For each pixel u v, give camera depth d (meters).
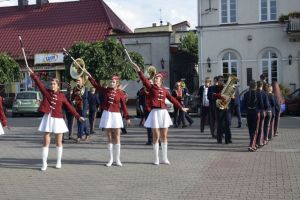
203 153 12.26
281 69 30.67
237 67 31.52
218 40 31.73
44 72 38.84
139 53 34.34
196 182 8.79
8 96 39.31
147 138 15.62
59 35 41.12
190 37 42.53
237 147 13.27
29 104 28.39
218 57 31.78
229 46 31.52
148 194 7.94
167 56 35.66
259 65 31.08
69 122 15.18
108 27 40.00
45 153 10.28
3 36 43.03
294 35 29.67
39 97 28.80
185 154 12.13
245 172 9.61
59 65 38.75
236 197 7.61
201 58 32.12
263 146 13.29
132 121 22.42
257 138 12.73
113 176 9.49
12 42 42.19
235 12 31.41
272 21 30.61
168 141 14.74
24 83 39.59
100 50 30.45
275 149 12.73
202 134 16.55
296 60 30.34
